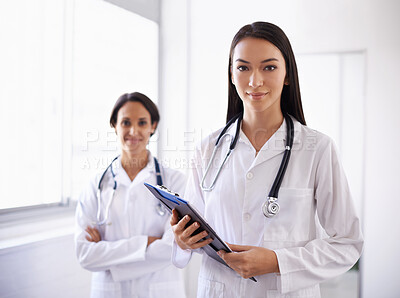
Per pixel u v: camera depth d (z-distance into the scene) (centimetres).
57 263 179
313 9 224
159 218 146
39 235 179
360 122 217
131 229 145
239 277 97
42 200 190
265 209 93
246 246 91
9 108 175
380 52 217
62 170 199
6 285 157
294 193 95
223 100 244
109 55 223
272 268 88
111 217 145
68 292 184
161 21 255
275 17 230
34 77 186
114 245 138
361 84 218
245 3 237
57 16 195
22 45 180
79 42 205
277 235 95
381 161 218
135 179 148
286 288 89
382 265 217
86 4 208
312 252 91
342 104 220
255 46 91
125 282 139
